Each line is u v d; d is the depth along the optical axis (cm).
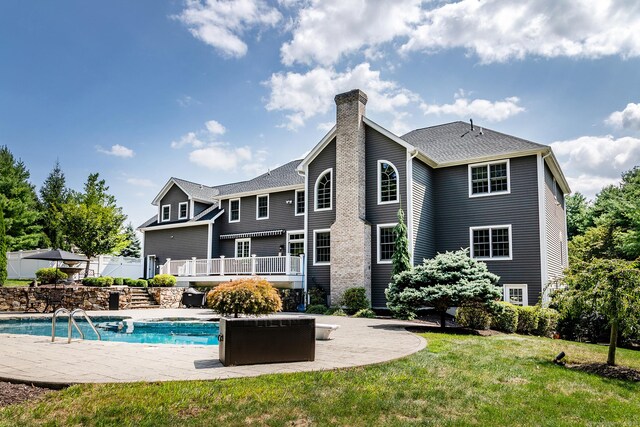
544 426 477
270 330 707
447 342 1011
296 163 2966
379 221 2055
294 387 562
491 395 575
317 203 2264
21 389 550
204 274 2494
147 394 518
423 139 2422
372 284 2042
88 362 701
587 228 3731
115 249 3088
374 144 2112
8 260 3056
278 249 2562
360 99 2139
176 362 704
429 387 590
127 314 1730
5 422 439
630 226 2719
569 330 1551
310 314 1939
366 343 965
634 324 795
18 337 1007
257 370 646
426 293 1315
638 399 612
